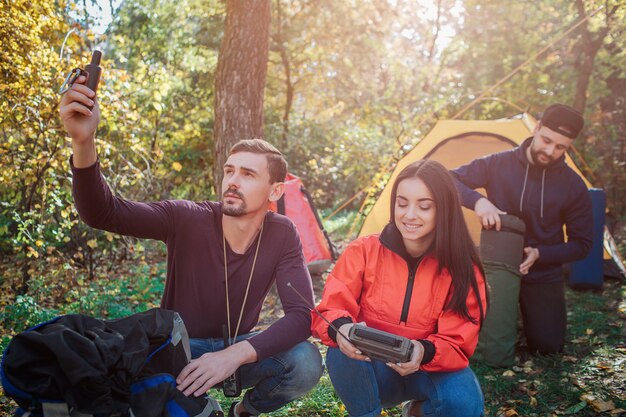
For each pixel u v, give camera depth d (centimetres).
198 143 959
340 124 1384
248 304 229
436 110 1069
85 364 148
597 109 1147
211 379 186
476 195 368
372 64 1547
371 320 233
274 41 1285
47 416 150
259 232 227
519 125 539
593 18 956
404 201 220
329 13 1316
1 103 525
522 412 305
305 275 229
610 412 298
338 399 310
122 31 1136
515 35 1130
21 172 533
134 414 161
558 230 382
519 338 416
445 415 219
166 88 685
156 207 217
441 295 225
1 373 151
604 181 1034
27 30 536
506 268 356
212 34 1260
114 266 714
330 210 1208
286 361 225
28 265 565
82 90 177
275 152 224
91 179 187
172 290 228
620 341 403
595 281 531
